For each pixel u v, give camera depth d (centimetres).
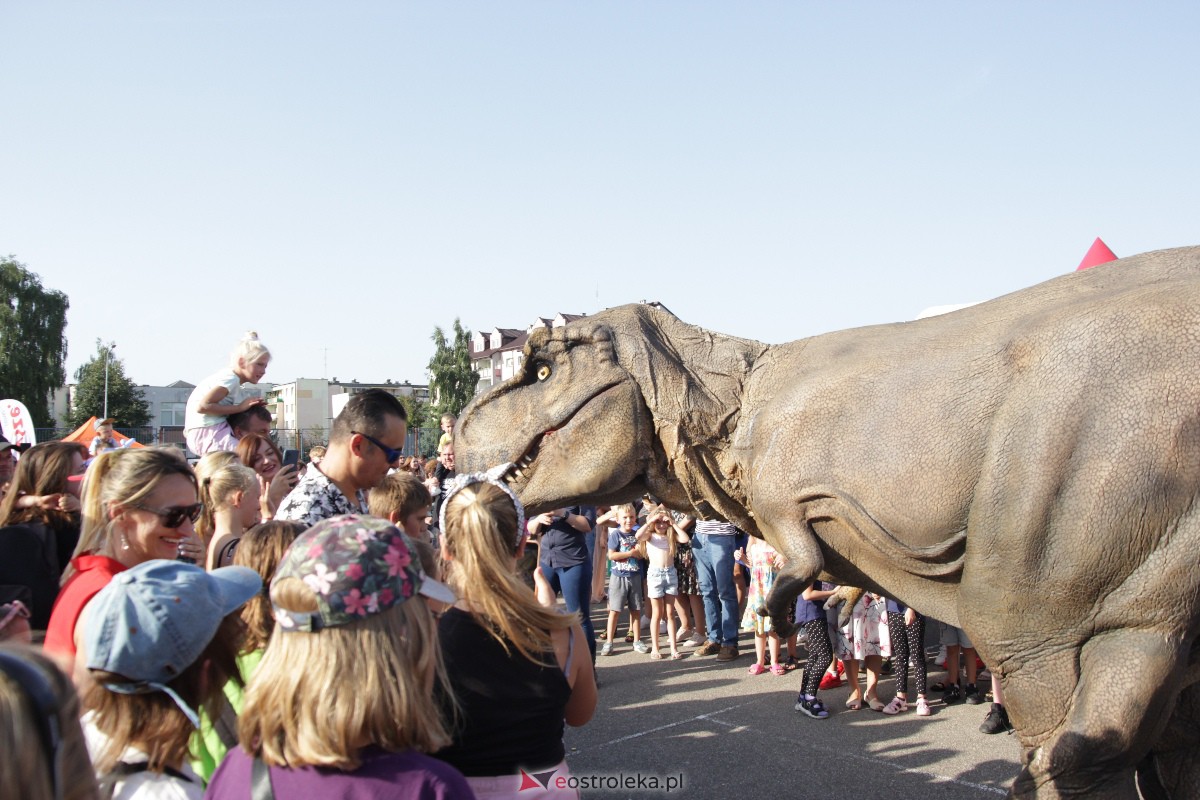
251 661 281
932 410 356
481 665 244
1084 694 317
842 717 673
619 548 919
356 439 381
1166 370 310
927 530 354
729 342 458
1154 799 384
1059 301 363
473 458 477
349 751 175
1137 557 307
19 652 134
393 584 185
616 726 663
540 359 474
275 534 298
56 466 381
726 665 846
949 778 538
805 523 391
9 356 4356
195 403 578
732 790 528
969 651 707
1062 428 319
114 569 298
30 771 124
